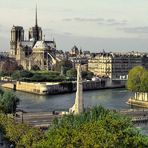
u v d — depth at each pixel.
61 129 196.12
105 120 183.00
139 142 173.00
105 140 166.88
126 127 184.50
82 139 170.62
